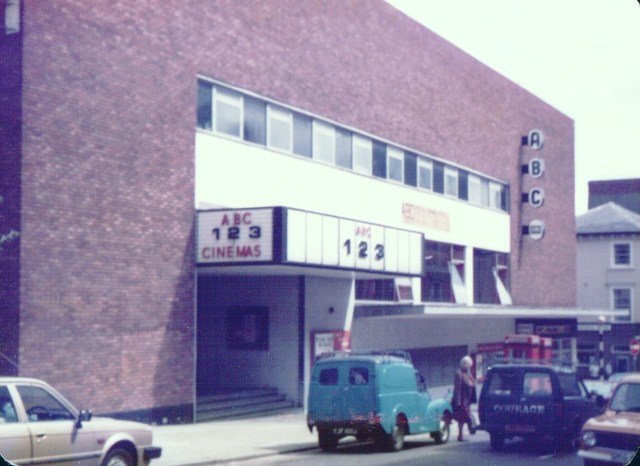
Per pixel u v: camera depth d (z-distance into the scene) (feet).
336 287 94.68
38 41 63.72
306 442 64.95
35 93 63.46
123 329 69.51
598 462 45.14
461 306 108.58
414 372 65.51
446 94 125.80
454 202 127.75
